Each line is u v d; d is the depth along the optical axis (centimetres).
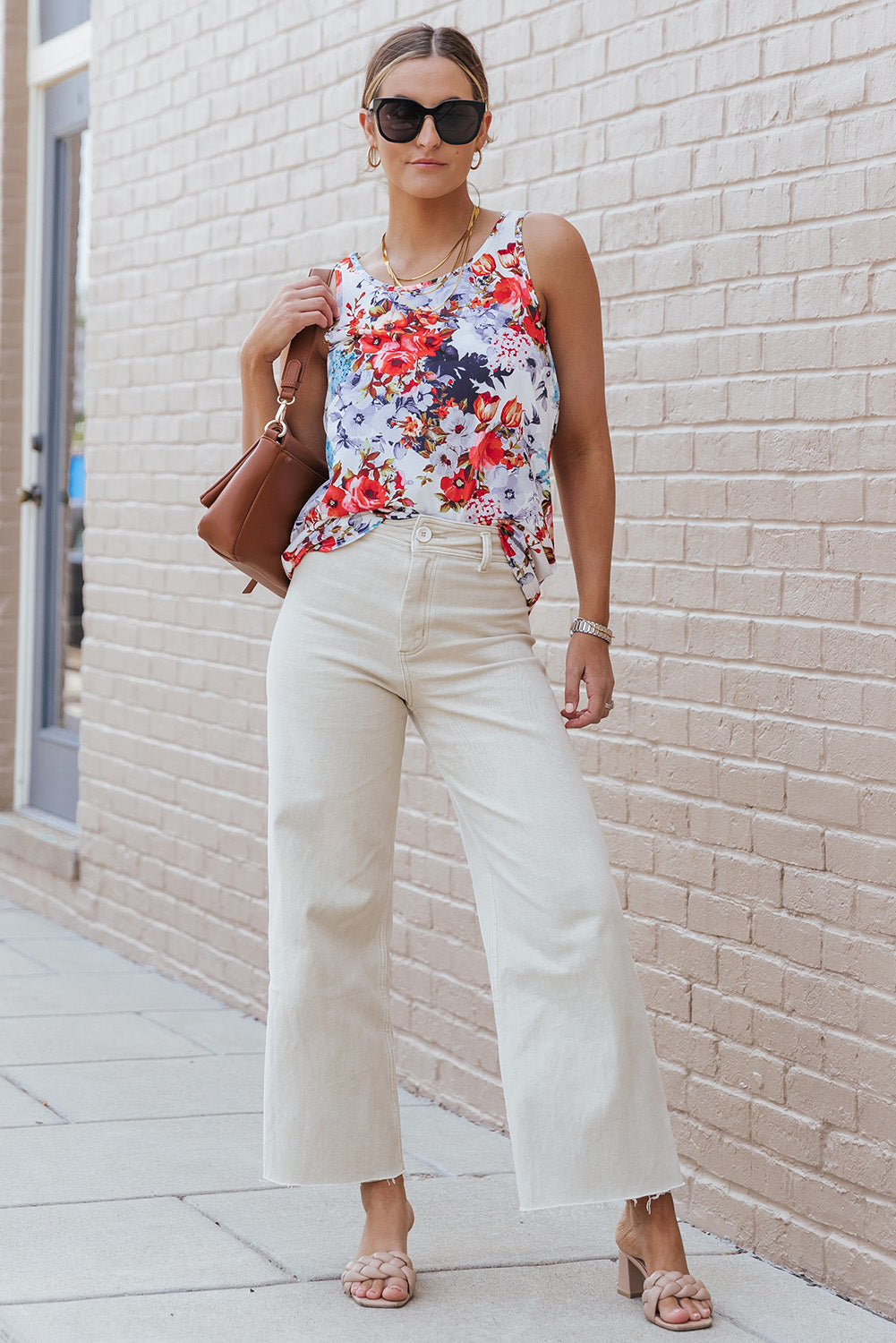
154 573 513
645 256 309
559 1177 235
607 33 318
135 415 524
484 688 247
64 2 591
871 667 263
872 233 260
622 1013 235
